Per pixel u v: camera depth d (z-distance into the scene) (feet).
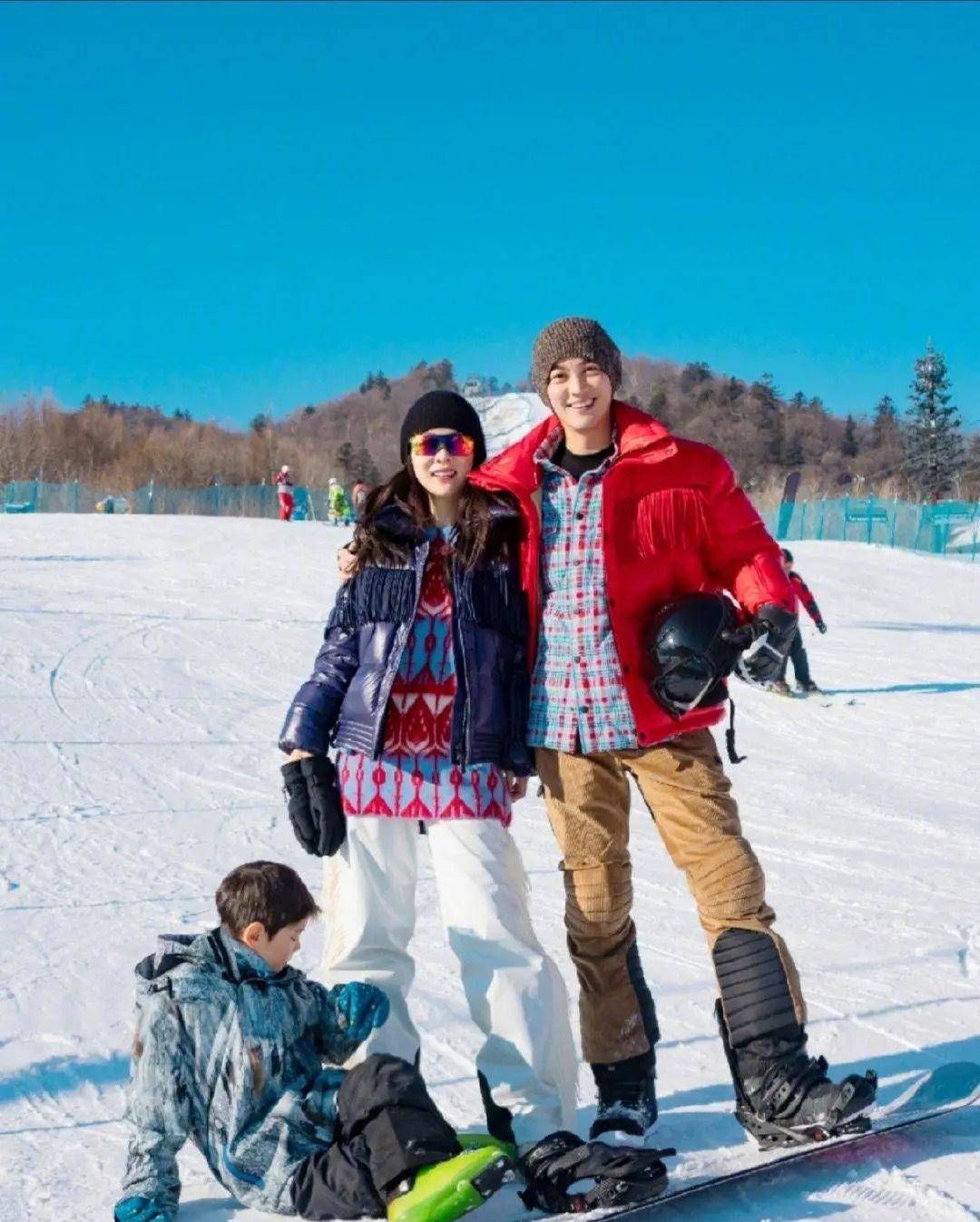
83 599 51.34
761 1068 9.84
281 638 44.34
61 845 20.93
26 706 31.96
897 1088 11.34
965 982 14.53
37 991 14.19
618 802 10.57
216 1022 9.29
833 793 27.02
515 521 10.62
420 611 10.36
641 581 10.52
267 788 25.45
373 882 10.19
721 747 32.37
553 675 10.57
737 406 438.40
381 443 458.50
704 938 16.40
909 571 78.48
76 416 256.93
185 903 17.88
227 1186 9.27
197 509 174.29
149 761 27.27
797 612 10.65
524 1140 9.68
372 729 10.14
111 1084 11.80
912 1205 9.07
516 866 10.28
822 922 17.31
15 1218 9.30
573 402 10.68
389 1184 8.57
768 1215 9.03
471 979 9.95
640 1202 8.84
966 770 29.73
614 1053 10.44
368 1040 10.00
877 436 431.02
